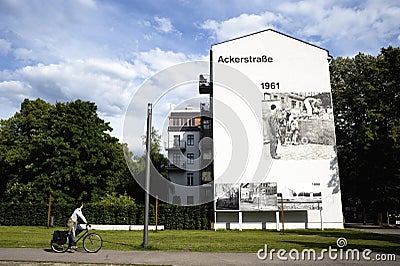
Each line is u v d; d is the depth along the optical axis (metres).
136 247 14.85
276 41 33.75
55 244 13.85
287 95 32.59
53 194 33.88
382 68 34.19
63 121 35.84
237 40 33.78
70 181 35.34
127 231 27.55
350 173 35.97
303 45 33.62
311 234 24.38
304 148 31.53
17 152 39.53
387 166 33.22
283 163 31.23
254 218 31.00
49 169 35.41
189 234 24.58
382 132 32.84
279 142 31.56
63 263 11.09
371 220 46.06
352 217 46.69
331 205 30.62
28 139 40.88
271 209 29.84
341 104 38.16
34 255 12.41
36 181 34.81
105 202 32.69
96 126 37.50
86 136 36.00
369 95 34.34
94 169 36.72
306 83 32.88
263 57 33.38
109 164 37.38
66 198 34.19
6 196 38.28
